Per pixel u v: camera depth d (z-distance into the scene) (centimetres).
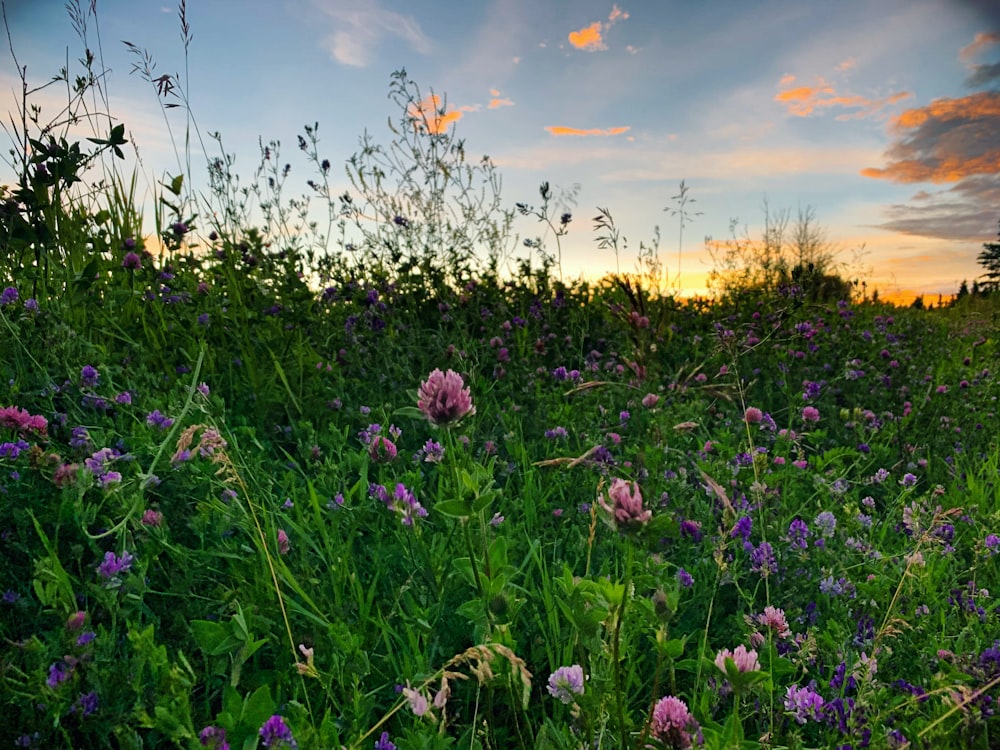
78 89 445
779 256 1243
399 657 224
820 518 289
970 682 195
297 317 487
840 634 226
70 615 179
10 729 173
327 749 156
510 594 191
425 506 305
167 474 272
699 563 275
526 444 414
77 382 312
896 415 564
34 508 236
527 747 205
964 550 333
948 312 1377
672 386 463
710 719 180
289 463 355
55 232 445
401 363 482
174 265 523
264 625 211
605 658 179
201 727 184
